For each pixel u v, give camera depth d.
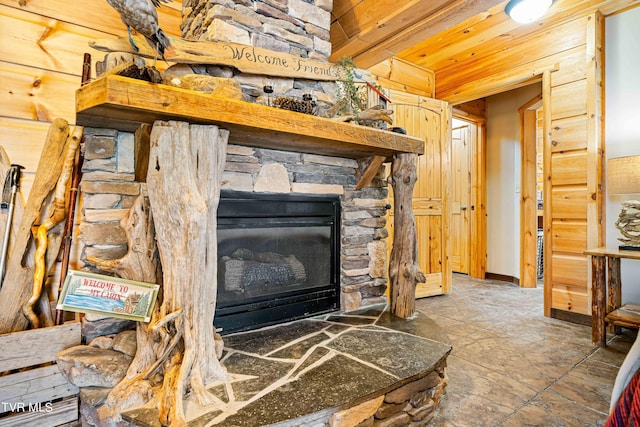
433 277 3.72
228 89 1.46
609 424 0.87
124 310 1.38
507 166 4.53
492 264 4.73
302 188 2.14
